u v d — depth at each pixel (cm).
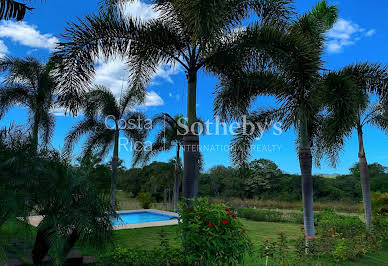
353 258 643
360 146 931
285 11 607
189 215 478
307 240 656
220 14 422
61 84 539
